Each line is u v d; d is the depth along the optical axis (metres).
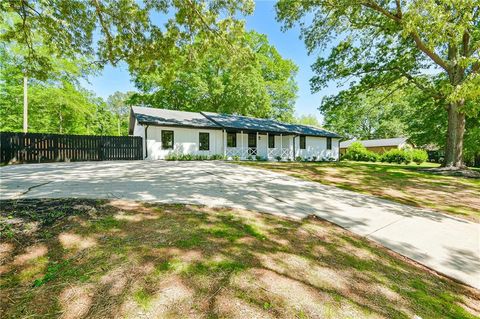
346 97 15.49
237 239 3.06
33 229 2.79
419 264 3.22
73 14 6.70
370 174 10.56
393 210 5.41
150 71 8.25
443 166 13.52
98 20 6.95
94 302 1.80
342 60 14.68
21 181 5.88
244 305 1.89
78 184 5.63
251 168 10.47
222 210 4.19
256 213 4.25
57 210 3.42
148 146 15.73
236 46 7.63
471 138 17.64
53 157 12.82
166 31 7.15
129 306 1.77
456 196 7.40
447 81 11.62
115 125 45.06
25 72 7.94
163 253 2.52
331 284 2.37
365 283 2.51
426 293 2.53
